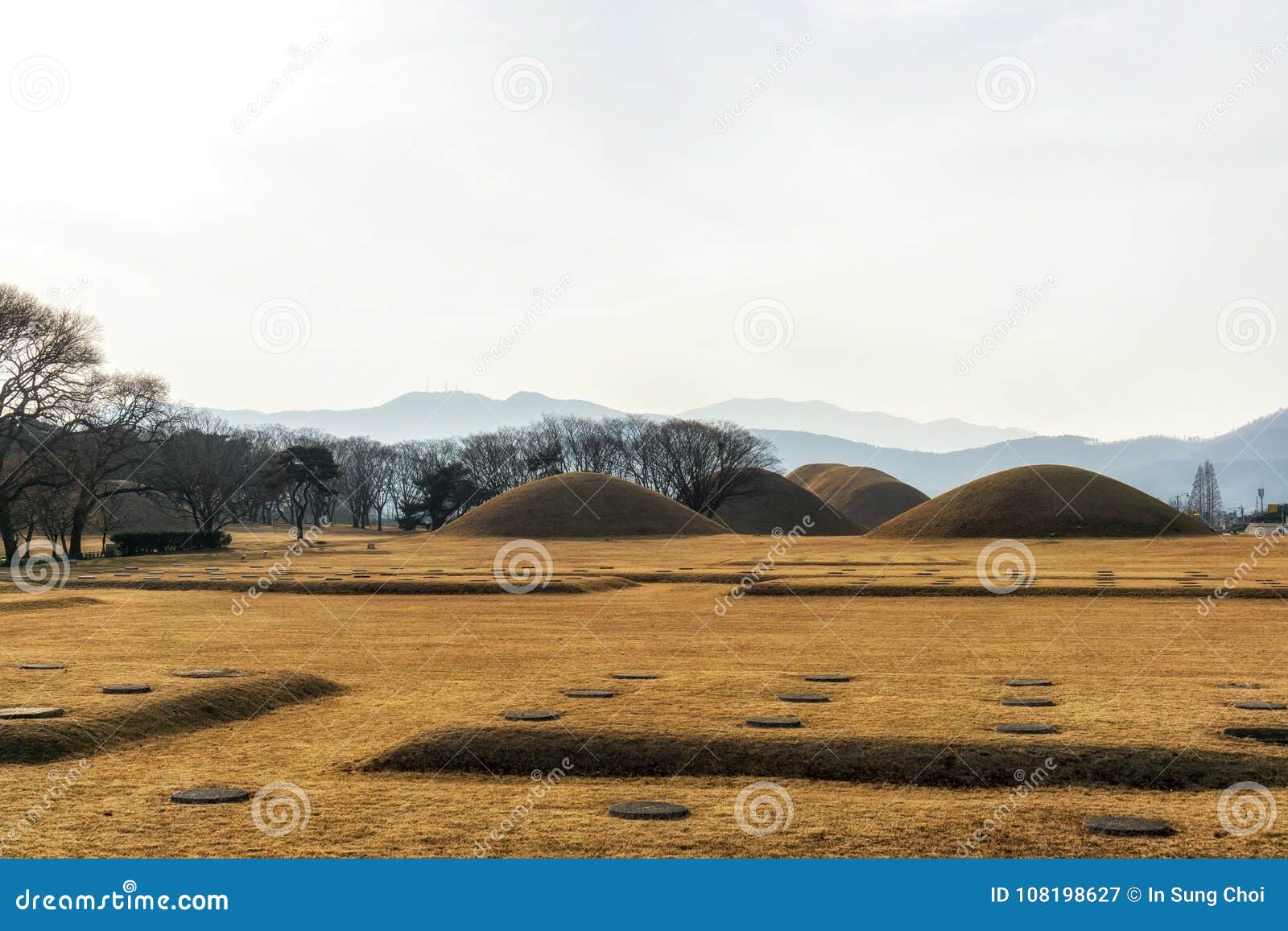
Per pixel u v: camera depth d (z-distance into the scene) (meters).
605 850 12.29
